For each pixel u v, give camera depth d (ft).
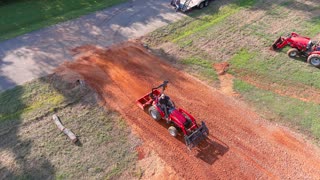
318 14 82.33
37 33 71.51
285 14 82.48
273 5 86.94
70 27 74.28
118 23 76.64
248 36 72.84
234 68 62.49
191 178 41.91
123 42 69.51
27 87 55.36
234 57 65.67
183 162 43.96
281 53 66.95
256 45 69.62
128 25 76.02
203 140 47.09
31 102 52.34
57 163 42.96
